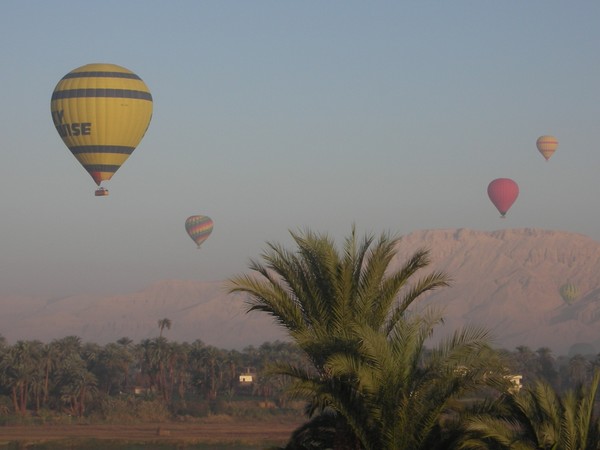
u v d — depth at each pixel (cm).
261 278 4309
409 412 3925
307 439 4378
